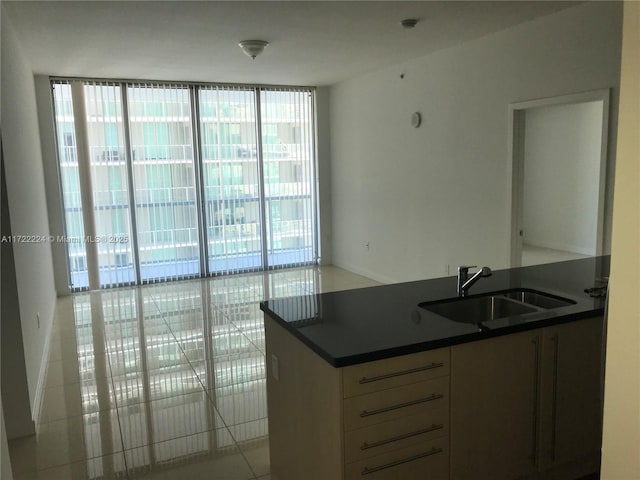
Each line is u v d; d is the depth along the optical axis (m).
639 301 0.82
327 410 1.91
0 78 3.01
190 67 5.87
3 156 2.97
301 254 7.96
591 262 3.53
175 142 6.94
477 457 2.10
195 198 7.14
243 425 3.16
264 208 7.58
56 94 6.30
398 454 1.93
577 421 2.32
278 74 6.51
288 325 2.19
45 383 3.83
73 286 6.63
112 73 6.12
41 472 2.71
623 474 0.88
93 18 3.87
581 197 8.30
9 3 3.42
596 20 3.76
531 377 2.18
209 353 4.38
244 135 7.32
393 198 6.39
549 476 2.34
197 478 2.64
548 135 8.77
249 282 7.00
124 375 3.95
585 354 2.30
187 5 3.63
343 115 7.36
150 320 5.35
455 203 5.34
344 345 1.91
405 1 3.67
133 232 6.86
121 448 2.93
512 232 4.68
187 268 7.23
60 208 6.41
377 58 5.66
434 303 2.57
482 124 4.89
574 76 3.96
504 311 2.71
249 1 3.56
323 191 7.91
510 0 3.71
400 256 6.36
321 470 2.00
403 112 6.02
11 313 3.00
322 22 4.14
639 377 0.83
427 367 1.95
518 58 4.43
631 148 0.81
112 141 6.61
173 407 3.41
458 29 4.48
